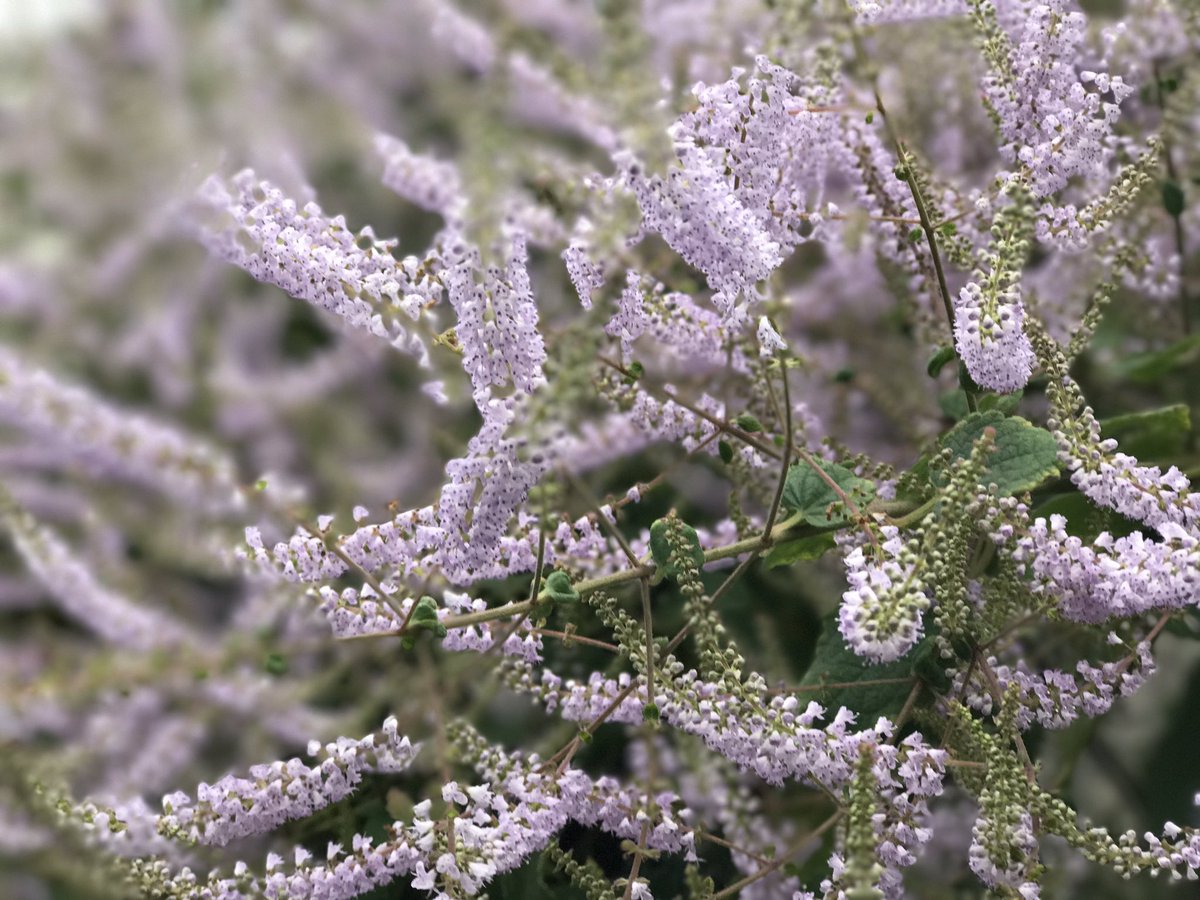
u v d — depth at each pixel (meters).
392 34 0.58
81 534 0.52
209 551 0.43
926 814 0.40
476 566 0.39
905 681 0.42
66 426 0.40
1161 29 0.49
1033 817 0.39
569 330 0.37
